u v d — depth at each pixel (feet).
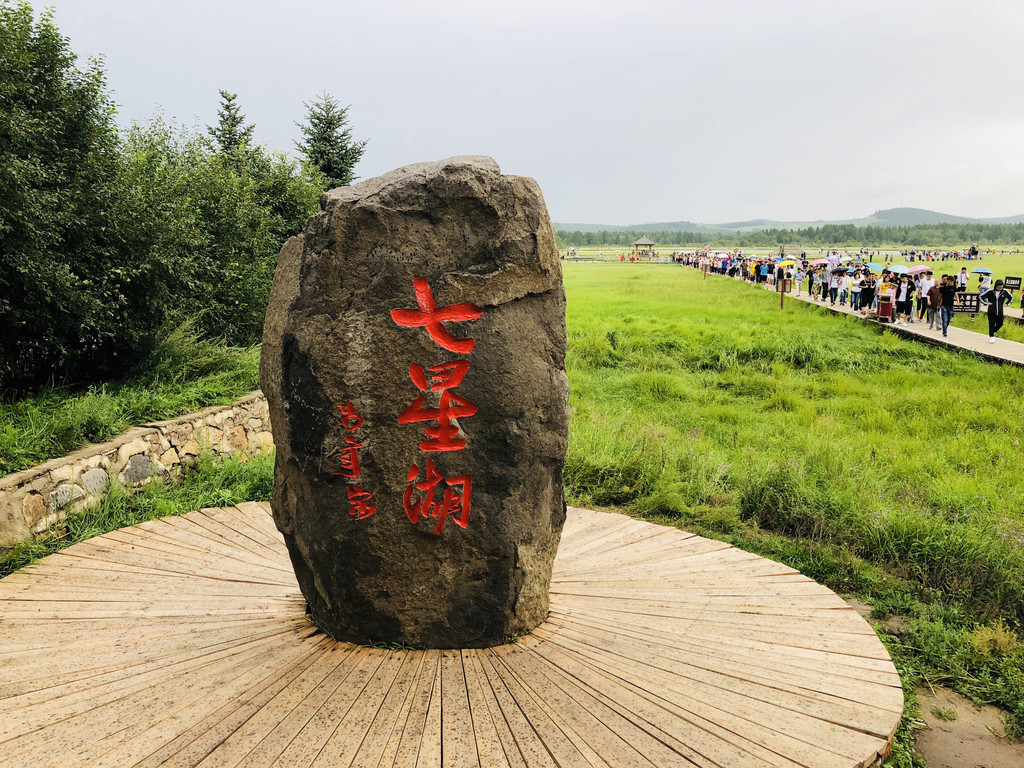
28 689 11.00
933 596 16.92
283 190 50.75
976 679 13.73
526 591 12.80
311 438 12.19
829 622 13.98
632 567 16.55
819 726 10.64
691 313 70.18
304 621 13.41
